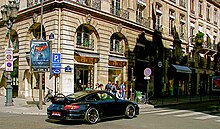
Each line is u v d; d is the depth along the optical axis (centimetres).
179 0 3734
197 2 4147
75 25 2239
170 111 1775
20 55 2542
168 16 3488
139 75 2953
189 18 3928
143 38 2980
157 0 3278
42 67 1695
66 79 2156
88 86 2197
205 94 4222
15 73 2662
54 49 2166
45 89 2208
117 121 1255
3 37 2806
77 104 1140
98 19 2425
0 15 2844
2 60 2812
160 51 3319
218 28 4788
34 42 1703
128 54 2769
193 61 3997
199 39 3950
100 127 1076
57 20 2175
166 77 3416
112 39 2655
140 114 1562
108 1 2548
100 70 2434
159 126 1130
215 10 4738
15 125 1077
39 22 2330
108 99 1277
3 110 1627
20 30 2544
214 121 1327
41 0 2291
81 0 2316
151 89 3122
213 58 4578
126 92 2712
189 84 3878
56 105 1165
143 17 3047
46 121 1214
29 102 1939
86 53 2325
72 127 1065
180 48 3722
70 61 2194
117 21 2603
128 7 2802
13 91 2675
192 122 1272
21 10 2480
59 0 2152
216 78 3444
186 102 2628
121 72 2712
